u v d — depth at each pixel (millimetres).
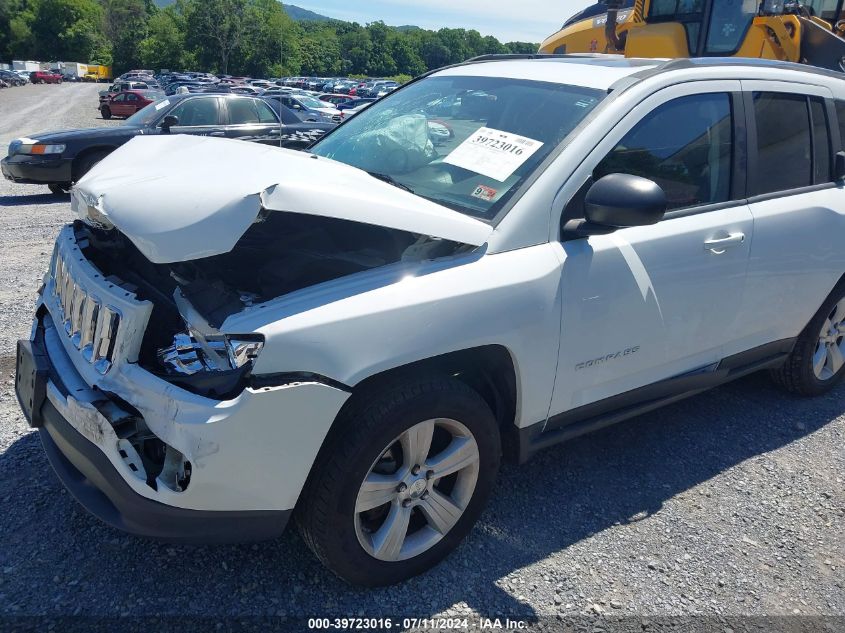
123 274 2707
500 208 2633
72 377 2395
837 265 3785
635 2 8875
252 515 2201
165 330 2381
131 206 2207
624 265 2809
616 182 2510
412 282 2344
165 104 10508
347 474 2252
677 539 2941
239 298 2379
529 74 3314
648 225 2736
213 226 2113
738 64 3422
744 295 3350
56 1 113188
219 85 43062
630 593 2621
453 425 2496
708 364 3420
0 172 13078
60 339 2668
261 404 2049
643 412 3234
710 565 2805
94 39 116625
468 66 3779
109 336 2281
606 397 2992
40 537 2689
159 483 2113
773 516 3143
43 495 2939
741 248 3240
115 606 2387
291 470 2172
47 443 2725
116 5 120500
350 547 2354
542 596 2570
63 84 81375
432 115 3346
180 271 2684
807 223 3551
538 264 2580
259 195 2150
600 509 3104
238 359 2080
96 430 2193
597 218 2535
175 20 89938
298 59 96625
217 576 2549
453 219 2445
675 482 3348
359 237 2721
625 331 2891
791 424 3961
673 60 3326
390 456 2457
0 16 113062
